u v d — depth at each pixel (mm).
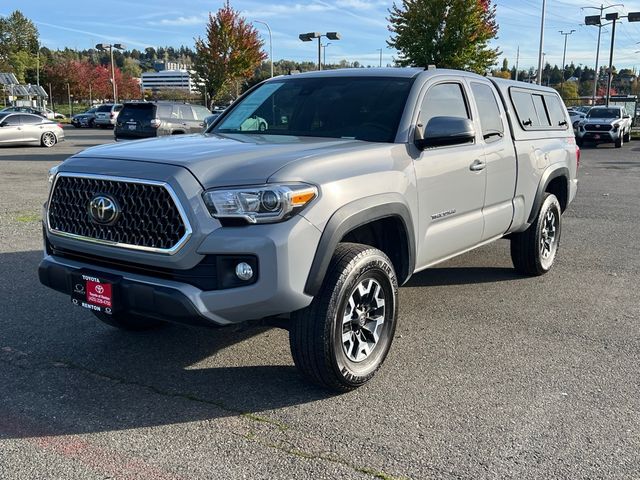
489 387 3834
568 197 6891
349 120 4477
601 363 4227
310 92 4930
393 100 4457
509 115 5586
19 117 24031
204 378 3926
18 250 7168
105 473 2896
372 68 5086
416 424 3369
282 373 4008
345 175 3555
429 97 4570
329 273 3479
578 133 27344
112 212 3377
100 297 3455
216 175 3260
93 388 3771
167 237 3225
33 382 3840
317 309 3439
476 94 5199
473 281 6246
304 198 3264
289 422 3381
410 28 27672
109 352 4320
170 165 3287
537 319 5113
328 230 3355
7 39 99250
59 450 3082
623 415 3492
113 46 53438
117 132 19938
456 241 4781
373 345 3875
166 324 4859
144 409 3512
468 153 4758
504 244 8039
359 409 3535
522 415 3480
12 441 3158
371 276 3727
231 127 4996
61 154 21078
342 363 3576
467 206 4824
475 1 26781
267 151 3582
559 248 7789
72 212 3617
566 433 3285
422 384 3871
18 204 10391
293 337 3502
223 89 43719
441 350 4434
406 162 4090
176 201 3164
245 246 3137
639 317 5188
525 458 3047
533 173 5855
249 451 3092
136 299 3307
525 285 6113
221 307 3188
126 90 81688
